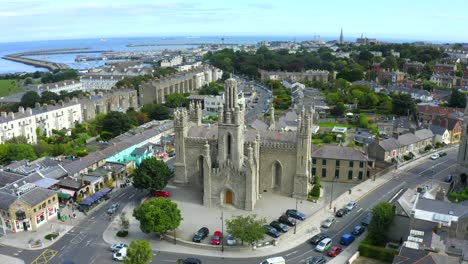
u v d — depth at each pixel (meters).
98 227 118.12
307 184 130.62
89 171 155.38
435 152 184.88
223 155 124.38
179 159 141.38
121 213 126.69
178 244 107.31
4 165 163.88
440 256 75.69
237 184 123.19
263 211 123.06
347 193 137.00
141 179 130.88
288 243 106.88
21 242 109.62
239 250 103.81
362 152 150.00
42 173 140.12
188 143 138.88
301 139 126.94
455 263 74.56
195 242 106.56
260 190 137.12
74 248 106.44
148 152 177.88
